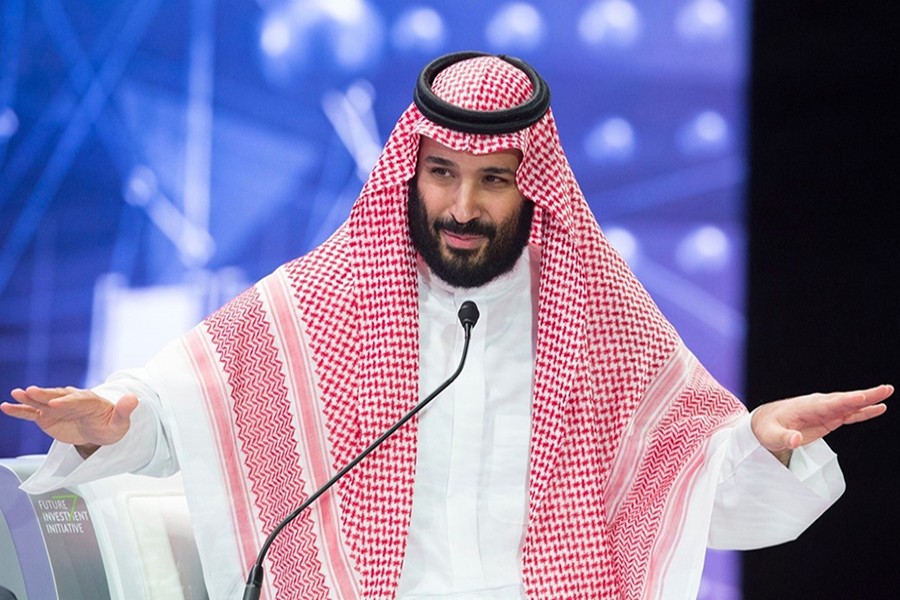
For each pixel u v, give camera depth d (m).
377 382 8.92
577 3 20.39
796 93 19.97
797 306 19.97
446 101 8.88
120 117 21.91
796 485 8.48
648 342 9.46
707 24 20.14
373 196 9.17
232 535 8.61
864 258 19.80
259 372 8.95
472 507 9.01
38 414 7.66
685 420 9.37
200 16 21.58
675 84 20.23
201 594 8.75
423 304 9.36
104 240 21.94
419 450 9.02
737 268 20.12
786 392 19.94
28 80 22.16
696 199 20.19
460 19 20.75
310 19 21.11
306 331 9.08
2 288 22.20
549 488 9.01
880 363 19.75
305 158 21.23
